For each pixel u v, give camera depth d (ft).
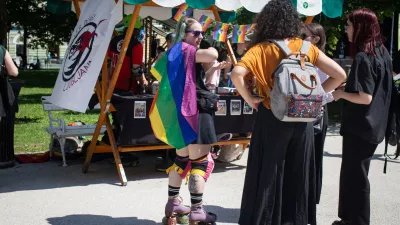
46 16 66.33
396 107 12.43
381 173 19.71
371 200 16.05
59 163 20.72
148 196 16.16
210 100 12.44
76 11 19.80
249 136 20.08
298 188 10.78
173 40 13.23
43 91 57.72
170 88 12.32
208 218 12.59
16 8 65.21
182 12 17.24
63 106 16.75
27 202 15.33
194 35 12.60
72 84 16.79
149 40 26.53
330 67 10.61
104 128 21.15
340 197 12.42
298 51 10.40
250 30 17.48
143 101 17.51
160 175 19.01
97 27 16.96
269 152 10.43
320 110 10.23
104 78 17.57
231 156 21.11
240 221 10.89
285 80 9.82
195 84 12.38
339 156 22.99
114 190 16.81
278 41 10.35
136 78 19.89
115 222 13.66
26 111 38.55
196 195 12.44
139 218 14.03
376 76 11.36
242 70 10.14
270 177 10.43
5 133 19.61
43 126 31.30
